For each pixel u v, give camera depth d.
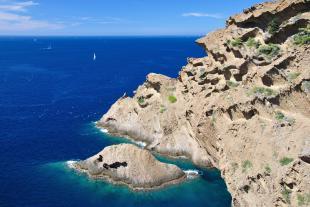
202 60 87.56
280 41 68.00
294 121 57.72
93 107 133.75
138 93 104.56
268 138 58.00
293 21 65.88
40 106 135.75
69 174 74.69
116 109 105.44
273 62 64.19
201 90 80.31
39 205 63.16
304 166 50.44
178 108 91.31
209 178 74.00
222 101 70.00
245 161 59.88
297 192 50.12
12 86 178.50
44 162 81.44
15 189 68.69
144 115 97.94
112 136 99.81
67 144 93.62
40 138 98.38
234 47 73.00
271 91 62.06
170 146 88.00
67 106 135.75
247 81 66.56
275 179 53.25
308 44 61.88
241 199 57.72
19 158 83.94
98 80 197.88
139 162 71.75
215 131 71.00
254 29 71.88
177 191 68.50
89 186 69.62
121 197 66.00
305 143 53.09
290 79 60.59
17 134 101.94
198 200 65.50
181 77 94.25
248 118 63.47
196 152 83.31
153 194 67.19
